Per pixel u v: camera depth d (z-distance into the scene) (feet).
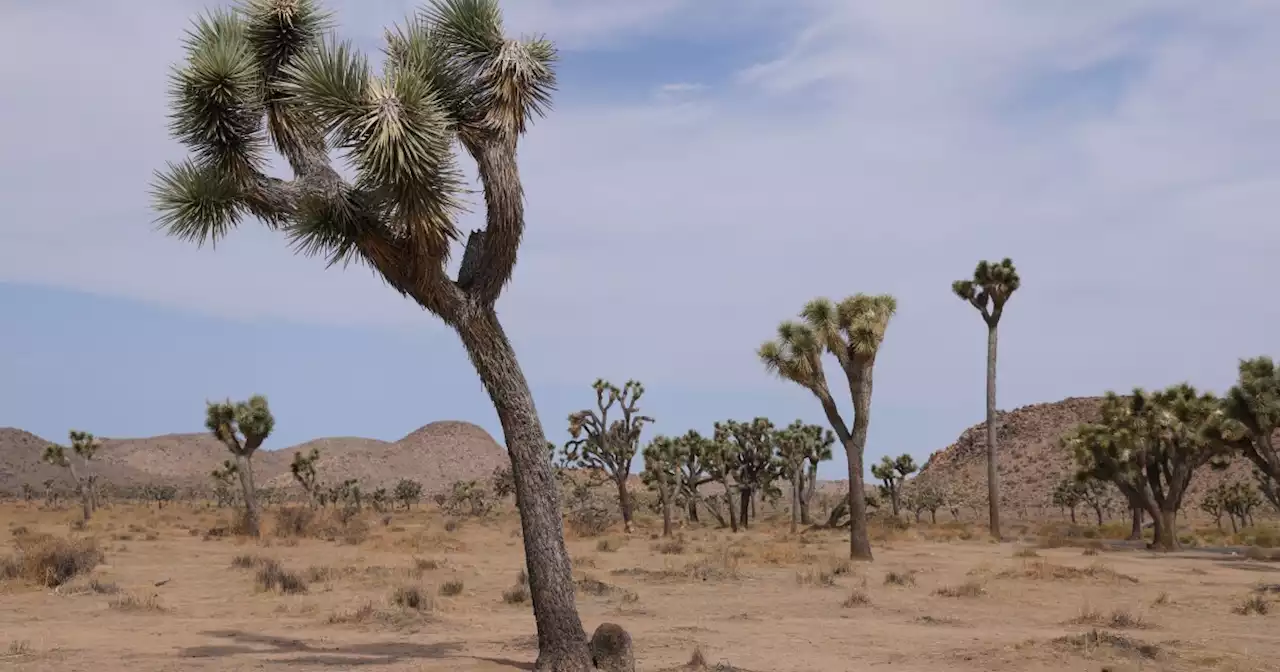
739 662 39.04
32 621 51.44
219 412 144.56
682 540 130.00
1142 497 136.98
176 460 609.83
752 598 65.72
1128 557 112.37
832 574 81.46
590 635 47.50
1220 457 137.90
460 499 276.41
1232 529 240.32
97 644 42.88
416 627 49.90
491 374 32.73
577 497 201.36
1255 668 37.09
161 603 60.13
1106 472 138.92
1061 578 76.48
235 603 60.85
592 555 108.68
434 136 29.63
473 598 65.16
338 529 150.92
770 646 43.98
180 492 465.88
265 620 53.06
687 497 216.95
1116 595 67.00
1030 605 61.77
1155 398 138.72
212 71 32.40
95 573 77.05
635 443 173.37
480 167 32.63
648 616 56.08
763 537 156.97
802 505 208.85
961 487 370.73
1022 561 98.37
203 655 40.06
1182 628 50.03
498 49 33.04
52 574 69.82
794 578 77.87
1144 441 134.82
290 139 33.22
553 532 33.01
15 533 137.59
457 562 97.55
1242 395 103.76
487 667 36.55
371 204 30.99
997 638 46.01
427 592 61.82
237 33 34.42
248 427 145.18
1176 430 133.08
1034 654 39.29
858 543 99.45
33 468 473.26
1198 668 37.19
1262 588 69.41
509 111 32.63
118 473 522.47
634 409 174.09
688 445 210.18
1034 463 366.43
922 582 76.74
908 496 265.95
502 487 286.87
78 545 86.33
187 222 31.81
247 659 38.65
